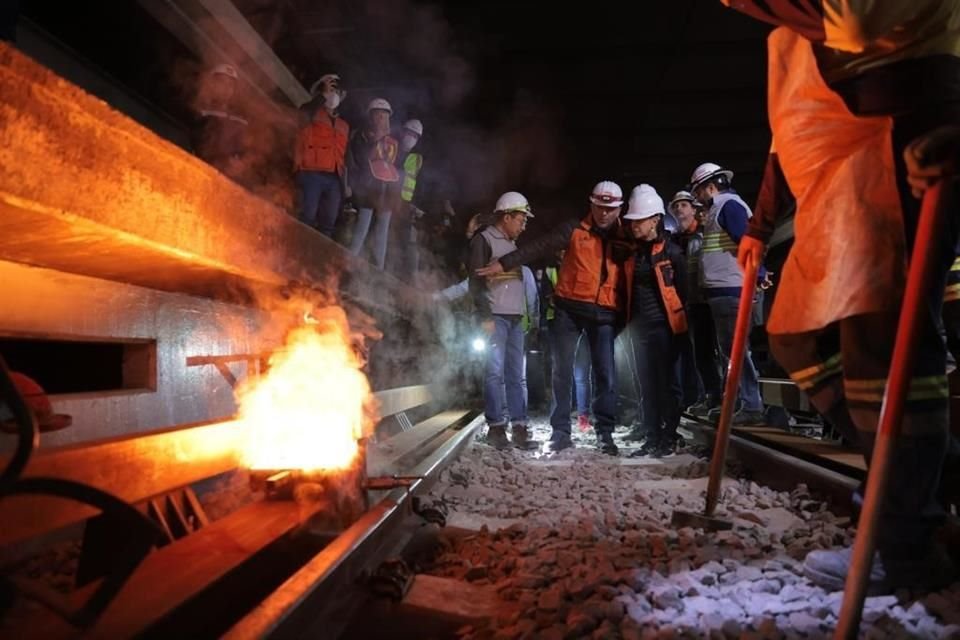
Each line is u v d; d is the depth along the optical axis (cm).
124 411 313
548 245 667
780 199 307
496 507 404
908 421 222
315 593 188
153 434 224
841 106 229
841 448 484
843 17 208
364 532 246
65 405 277
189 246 275
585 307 659
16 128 188
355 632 227
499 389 704
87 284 298
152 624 158
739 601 228
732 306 629
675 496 422
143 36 727
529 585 247
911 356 181
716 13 1050
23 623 155
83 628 131
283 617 164
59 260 266
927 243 183
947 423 224
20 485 127
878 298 215
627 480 511
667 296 632
